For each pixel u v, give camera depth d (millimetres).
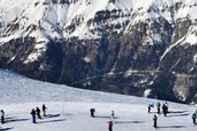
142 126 95875
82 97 136500
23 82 154000
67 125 95375
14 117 103312
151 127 95438
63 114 104938
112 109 112375
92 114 103062
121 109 112750
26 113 107625
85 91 151125
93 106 116312
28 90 142375
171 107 120250
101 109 112188
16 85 147750
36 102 123438
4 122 99000
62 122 97625
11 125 96250
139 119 101812
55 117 101938
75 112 108000
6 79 154750
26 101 127750
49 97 134000
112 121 96812
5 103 124125
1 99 128875
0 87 142375
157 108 110688
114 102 128125
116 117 103438
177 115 106938
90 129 92812
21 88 144000
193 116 98688
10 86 145250
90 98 135500
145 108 114688
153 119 96375
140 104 124562
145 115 106312
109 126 90438
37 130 92438
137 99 139625
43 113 103312
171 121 100750
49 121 98688
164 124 97938
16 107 115438
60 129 92750
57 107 114250
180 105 129750
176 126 96688
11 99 129625
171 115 106875
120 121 99500
